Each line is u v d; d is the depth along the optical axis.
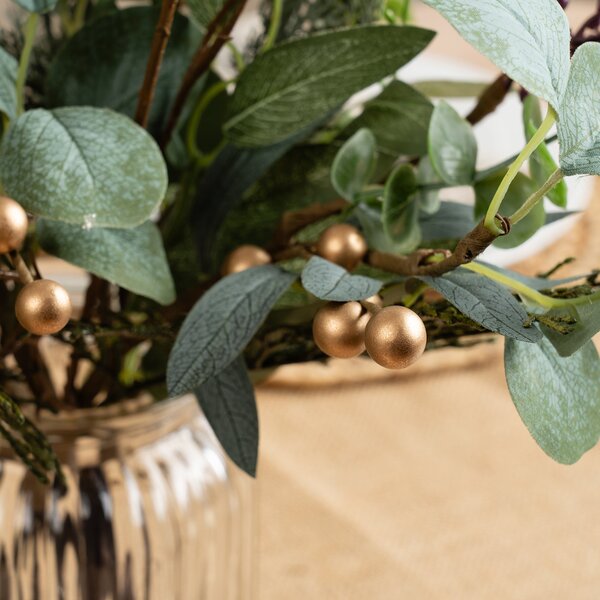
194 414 0.59
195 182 0.54
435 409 0.91
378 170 0.51
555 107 0.35
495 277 0.40
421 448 0.86
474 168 0.45
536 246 0.84
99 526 0.55
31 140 0.41
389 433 0.88
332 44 0.45
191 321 0.42
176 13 0.48
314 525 0.78
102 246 0.45
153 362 0.54
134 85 0.49
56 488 0.55
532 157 0.44
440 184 0.47
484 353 0.97
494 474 0.84
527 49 0.35
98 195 0.41
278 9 0.50
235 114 0.48
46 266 0.72
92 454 0.55
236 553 0.62
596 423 0.40
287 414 0.90
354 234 0.45
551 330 0.39
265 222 0.53
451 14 0.35
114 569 0.56
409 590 0.73
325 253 0.45
